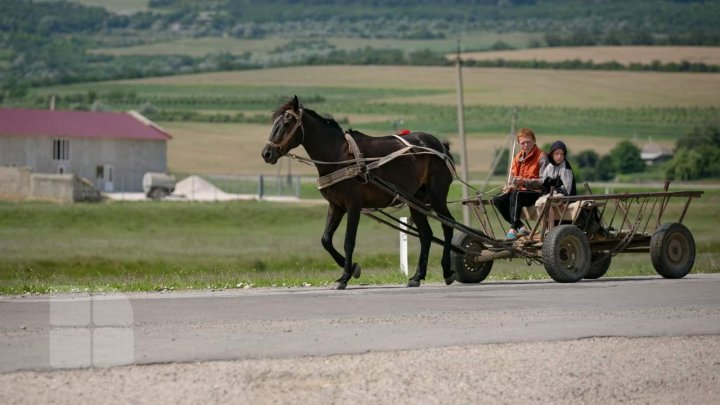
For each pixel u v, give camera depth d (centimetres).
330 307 1438
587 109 16862
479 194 1878
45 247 4397
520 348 1173
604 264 1942
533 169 1853
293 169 12662
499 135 14762
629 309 1437
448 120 16212
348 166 1702
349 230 1719
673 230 1892
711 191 7512
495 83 19612
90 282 2131
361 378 1044
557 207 1811
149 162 9706
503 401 994
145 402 951
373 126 15838
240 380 1023
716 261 2614
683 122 15688
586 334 1249
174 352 1116
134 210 6231
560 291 1644
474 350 1158
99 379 1012
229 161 13425
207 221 6188
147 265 3666
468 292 1639
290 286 1855
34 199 7294
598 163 12244
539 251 1830
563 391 1027
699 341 1237
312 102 18612
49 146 9312
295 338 1197
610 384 1057
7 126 9238
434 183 1820
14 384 987
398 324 1295
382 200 1761
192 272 3184
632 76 19550
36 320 1302
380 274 2233
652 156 12644
